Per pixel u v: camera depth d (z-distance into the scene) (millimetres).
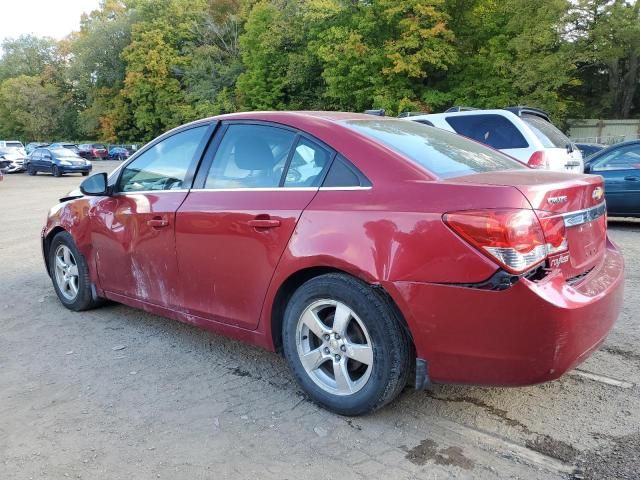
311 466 2564
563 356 2467
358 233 2783
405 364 2789
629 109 32625
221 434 2863
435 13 27641
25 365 3811
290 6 38281
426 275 2568
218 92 47250
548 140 8109
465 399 3203
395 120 3805
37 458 2670
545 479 2441
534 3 25281
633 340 4059
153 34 53875
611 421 2928
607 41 25406
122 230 4227
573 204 2719
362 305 2787
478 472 2498
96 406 3189
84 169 30172
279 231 3105
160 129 57438
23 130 78250
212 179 3670
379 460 2602
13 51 84312
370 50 30156
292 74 37438
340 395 2986
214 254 3479
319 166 3121
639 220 10375
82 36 68688
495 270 2408
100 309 5082
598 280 2850
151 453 2697
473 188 2566
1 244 8828
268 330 3271
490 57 28375
